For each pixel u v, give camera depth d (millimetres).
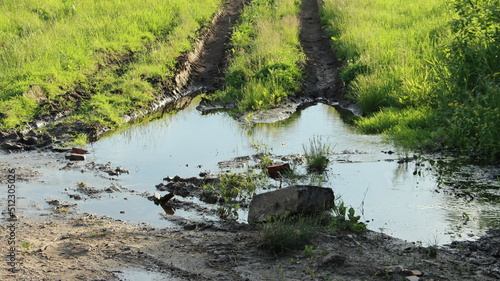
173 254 6312
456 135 10523
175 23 22594
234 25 23797
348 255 6316
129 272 5840
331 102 14953
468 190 8445
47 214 7777
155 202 8297
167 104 15438
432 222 7359
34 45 17625
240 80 15836
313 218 7441
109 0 25234
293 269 5938
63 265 5965
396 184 8797
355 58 16250
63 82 15336
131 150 11133
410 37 17938
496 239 6773
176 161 10336
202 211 7965
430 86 12797
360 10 23219
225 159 10391
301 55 18438
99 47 18438
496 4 11766
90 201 8352
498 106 10383
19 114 13109
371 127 12016
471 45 12141
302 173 9414
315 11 26578
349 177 9164
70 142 11594
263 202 7512
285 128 12531
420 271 5801
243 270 5910
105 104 13859
